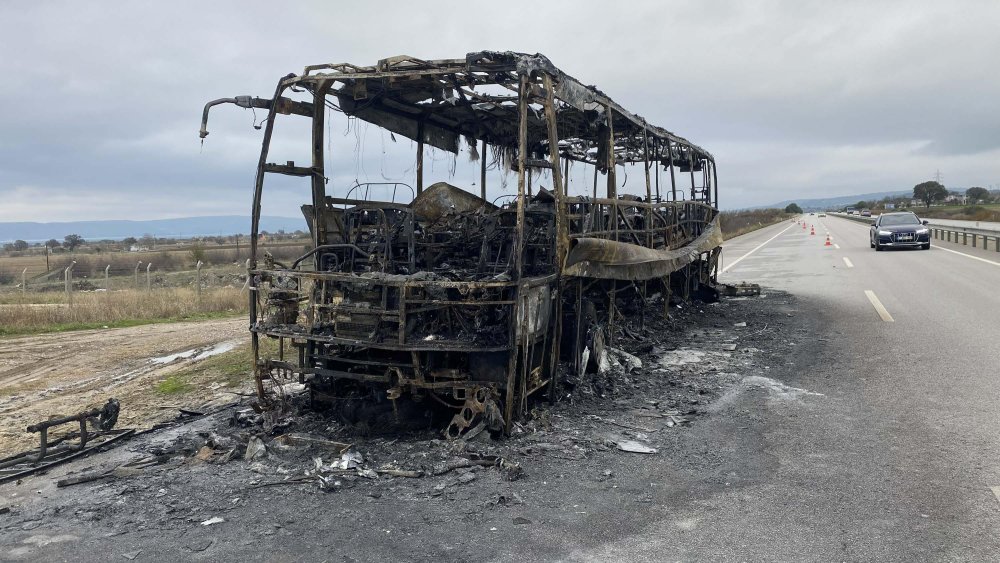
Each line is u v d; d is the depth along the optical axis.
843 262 21.69
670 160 11.12
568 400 6.70
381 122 7.92
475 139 9.66
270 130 6.73
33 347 13.02
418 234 7.18
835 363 8.25
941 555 3.51
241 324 15.73
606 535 3.85
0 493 4.90
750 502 4.28
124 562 3.68
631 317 10.72
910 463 4.84
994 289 13.56
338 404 6.31
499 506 4.28
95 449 5.91
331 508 4.31
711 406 6.59
